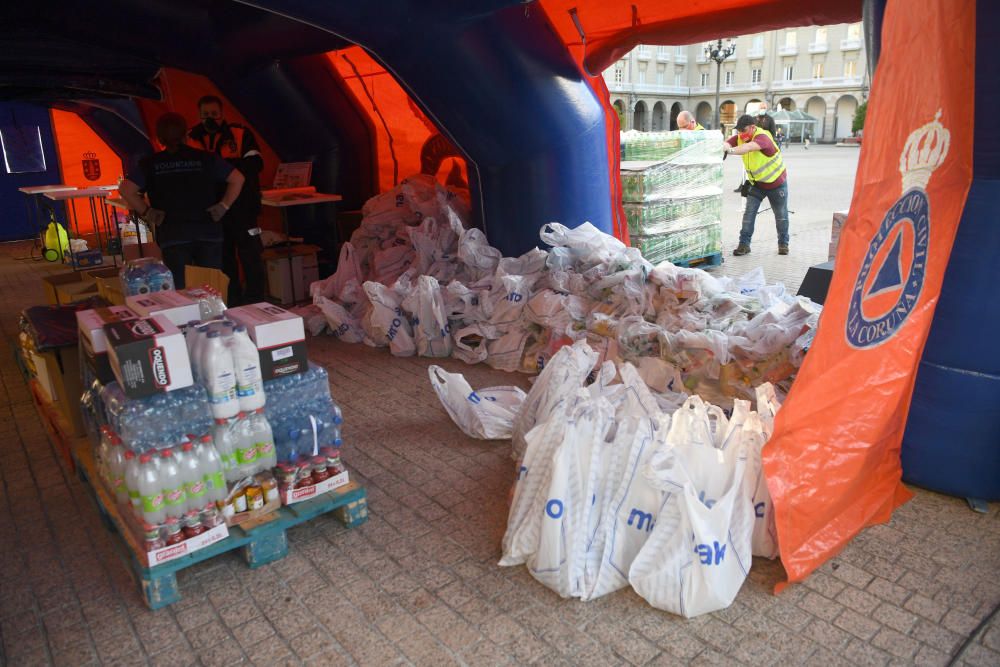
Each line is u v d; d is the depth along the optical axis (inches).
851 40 2650.1
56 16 234.7
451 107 218.4
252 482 116.0
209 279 165.8
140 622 103.4
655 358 169.6
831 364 106.0
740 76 2930.6
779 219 353.1
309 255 296.0
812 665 91.9
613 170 257.4
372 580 111.2
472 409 160.7
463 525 125.9
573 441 107.6
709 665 92.3
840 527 115.0
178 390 106.3
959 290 121.0
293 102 310.5
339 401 184.4
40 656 97.4
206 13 265.0
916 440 129.3
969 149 117.2
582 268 204.2
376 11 189.6
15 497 141.0
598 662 93.2
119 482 109.0
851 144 2242.9
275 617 103.4
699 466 108.8
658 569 101.7
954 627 98.0
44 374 152.3
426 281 215.6
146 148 498.9
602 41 245.3
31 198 525.7
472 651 95.7
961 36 110.0
